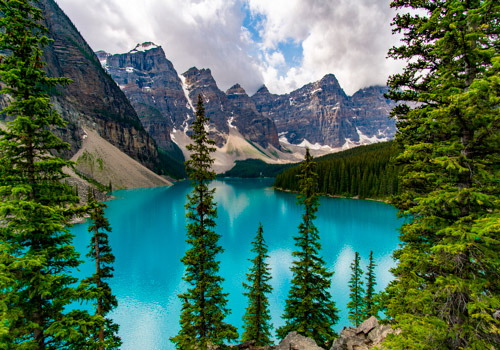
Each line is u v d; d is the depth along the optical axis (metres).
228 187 197.25
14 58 8.05
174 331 25.73
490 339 6.60
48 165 8.30
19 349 6.77
